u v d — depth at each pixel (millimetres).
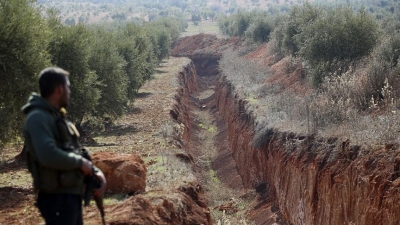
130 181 11266
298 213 17328
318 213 15773
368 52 25797
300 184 17281
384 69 19859
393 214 11695
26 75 14070
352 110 18094
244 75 38062
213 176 27734
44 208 5383
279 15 58562
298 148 18234
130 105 32688
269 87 31328
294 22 35625
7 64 13609
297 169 17688
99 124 26688
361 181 13508
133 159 11727
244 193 23203
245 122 27312
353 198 13836
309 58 27125
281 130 20859
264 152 22219
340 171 14922
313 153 17109
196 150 31484
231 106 34219
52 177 5273
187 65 59156
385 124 15234
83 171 5375
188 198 12102
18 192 12164
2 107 13617
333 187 14930
